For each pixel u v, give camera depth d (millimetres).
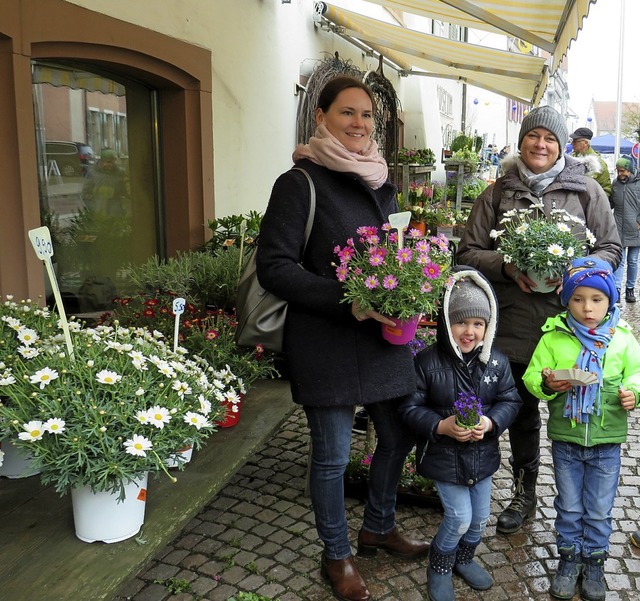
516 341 2908
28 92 3529
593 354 2525
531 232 2688
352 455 3584
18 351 2375
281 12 6457
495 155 22453
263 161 6246
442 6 6039
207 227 5184
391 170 9570
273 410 3314
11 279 3559
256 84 5992
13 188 3520
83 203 4449
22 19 3441
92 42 3908
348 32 8094
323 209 2314
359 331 2371
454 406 2449
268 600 2584
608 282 2498
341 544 2545
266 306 2434
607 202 2971
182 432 2176
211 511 3297
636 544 2973
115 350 2367
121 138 4727
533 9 4727
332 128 2389
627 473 3766
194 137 5047
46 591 1866
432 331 3773
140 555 2057
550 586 2674
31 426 1941
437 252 2297
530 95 10344
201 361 2920
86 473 1952
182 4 4742
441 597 2551
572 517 2625
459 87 19531
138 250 4992
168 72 4703
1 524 2240
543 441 4293
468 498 2512
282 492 3500
